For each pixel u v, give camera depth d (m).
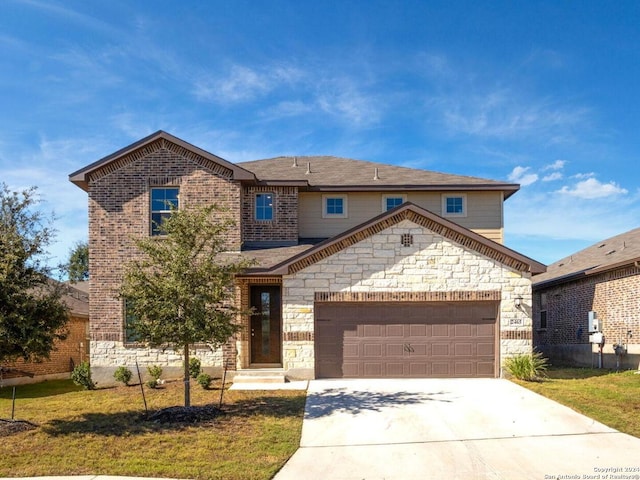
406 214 15.60
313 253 15.37
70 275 11.27
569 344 21.33
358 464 8.50
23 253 10.29
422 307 15.62
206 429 10.30
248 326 16.78
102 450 9.05
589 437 9.58
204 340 11.34
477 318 15.55
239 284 16.59
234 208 17.30
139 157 17.38
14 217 10.66
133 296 11.26
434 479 7.82
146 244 11.68
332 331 15.59
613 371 17.03
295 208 18.62
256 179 17.94
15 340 9.84
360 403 12.26
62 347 22.47
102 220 17.17
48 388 18.19
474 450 9.07
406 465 8.43
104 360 16.67
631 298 16.97
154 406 12.48
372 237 15.62
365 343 15.54
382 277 15.50
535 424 10.41
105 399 13.71
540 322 24.78
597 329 18.52
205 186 17.33
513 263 15.52
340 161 22.86
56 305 10.62
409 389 13.75
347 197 19.47
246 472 8.03
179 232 11.62
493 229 19.22
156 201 17.41
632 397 12.23
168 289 10.95
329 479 7.88
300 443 9.57
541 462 8.43
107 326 16.80
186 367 11.78
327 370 15.52
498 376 15.30
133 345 16.66
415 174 20.62
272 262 15.94
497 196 19.41
